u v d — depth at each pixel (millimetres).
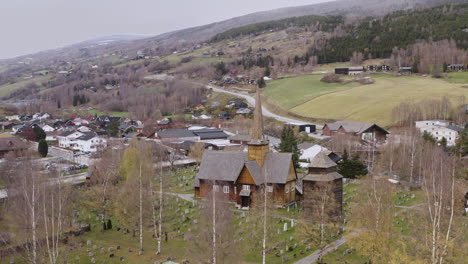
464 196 91875
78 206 100125
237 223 89625
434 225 60406
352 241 69625
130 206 81438
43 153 178625
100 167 115625
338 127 189375
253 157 105938
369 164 142500
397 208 96500
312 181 89562
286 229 84875
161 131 198125
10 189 89188
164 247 78562
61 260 69250
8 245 72000
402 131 155375
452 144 162750
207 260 65312
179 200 108312
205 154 112688
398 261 63094
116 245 79812
